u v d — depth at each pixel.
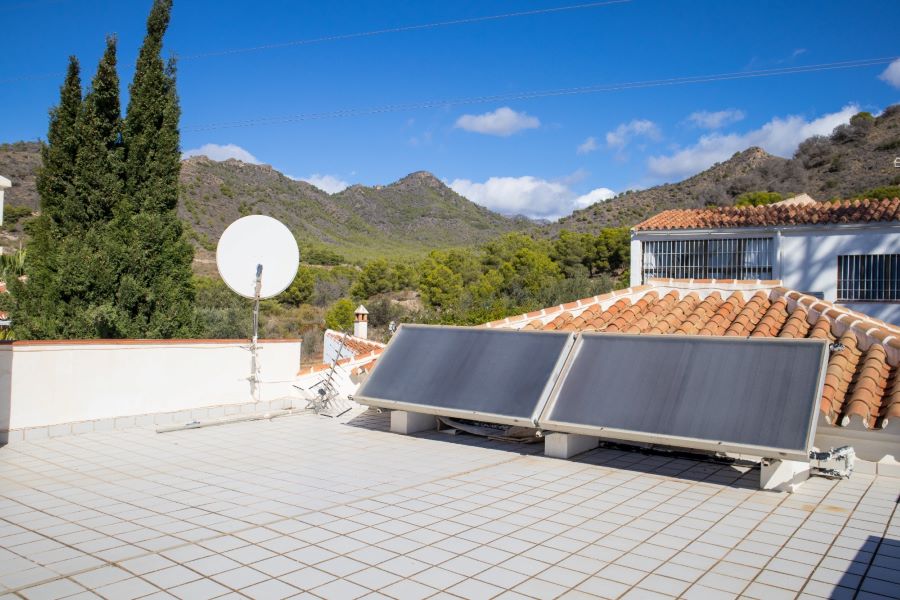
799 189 69.56
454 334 10.52
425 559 5.21
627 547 5.55
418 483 7.45
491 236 174.50
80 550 5.29
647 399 7.92
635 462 8.57
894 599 4.61
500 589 4.68
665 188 102.81
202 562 5.08
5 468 7.92
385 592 4.60
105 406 10.16
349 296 66.62
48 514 6.21
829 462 7.95
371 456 8.77
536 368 9.09
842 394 8.41
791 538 5.81
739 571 5.07
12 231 50.28
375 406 9.95
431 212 185.75
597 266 67.38
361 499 6.79
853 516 6.44
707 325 11.68
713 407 7.45
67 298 14.68
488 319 30.42
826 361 7.45
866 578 4.96
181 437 9.81
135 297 15.05
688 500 6.94
